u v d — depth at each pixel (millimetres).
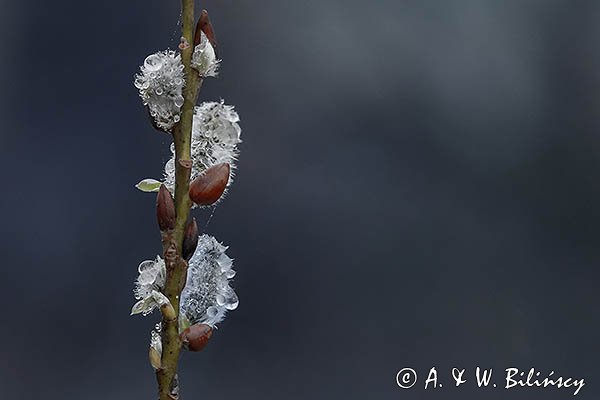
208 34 773
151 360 774
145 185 784
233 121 782
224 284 783
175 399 773
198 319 780
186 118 772
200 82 774
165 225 771
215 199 774
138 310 774
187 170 773
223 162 782
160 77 770
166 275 774
